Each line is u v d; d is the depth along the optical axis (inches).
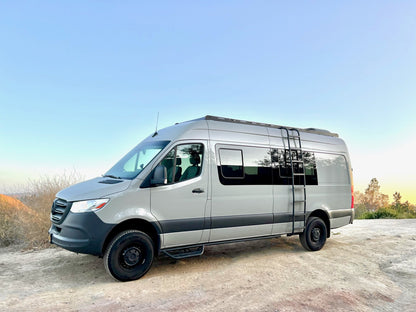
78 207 181.6
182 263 232.4
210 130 231.6
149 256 192.9
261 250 280.4
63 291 171.0
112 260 181.2
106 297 161.0
